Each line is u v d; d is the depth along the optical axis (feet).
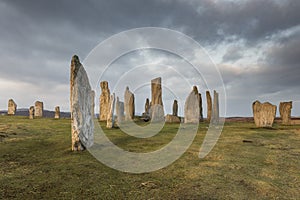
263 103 63.93
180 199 15.65
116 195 16.20
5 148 31.55
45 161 25.07
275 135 46.75
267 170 22.35
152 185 18.16
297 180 19.53
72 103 30.83
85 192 16.67
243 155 28.76
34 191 16.75
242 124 73.15
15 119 78.28
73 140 30.50
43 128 53.88
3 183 18.26
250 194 16.58
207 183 18.71
